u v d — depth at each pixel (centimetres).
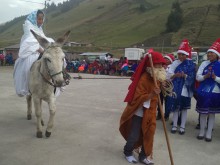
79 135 329
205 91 322
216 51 319
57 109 452
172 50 3189
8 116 401
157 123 394
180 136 343
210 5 4512
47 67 290
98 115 424
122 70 1283
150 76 247
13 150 279
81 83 816
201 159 278
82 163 256
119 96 599
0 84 748
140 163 261
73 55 2080
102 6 7938
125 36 4878
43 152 277
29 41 340
